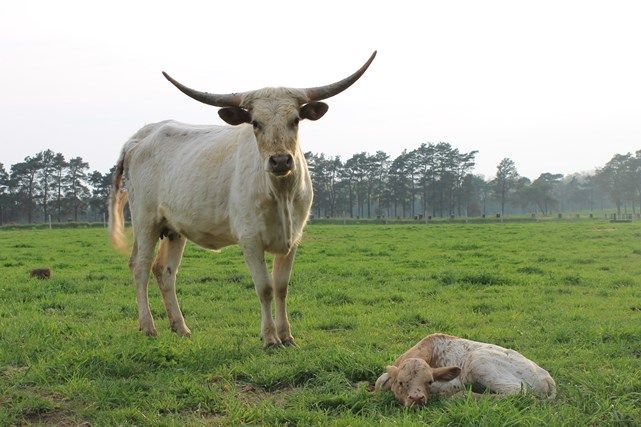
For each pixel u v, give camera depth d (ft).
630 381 21.21
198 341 27.45
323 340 29.60
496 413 17.34
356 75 27.50
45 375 22.15
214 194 29.43
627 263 63.62
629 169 443.32
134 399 20.27
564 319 35.12
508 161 449.48
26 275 54.80
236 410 19.27
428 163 389.60
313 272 56.70
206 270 58.90
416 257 71.72
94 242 102.27
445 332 31.96
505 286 48.24
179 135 32.65
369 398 19.93
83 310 38.60
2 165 320.09
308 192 28.99
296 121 26.50
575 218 239.09
